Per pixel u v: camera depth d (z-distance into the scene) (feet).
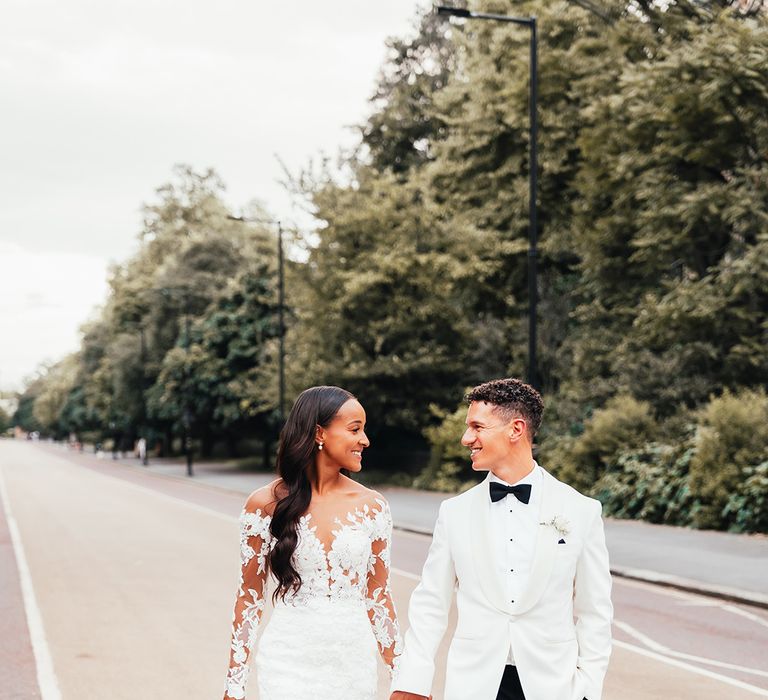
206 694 23.61
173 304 213.05
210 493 115.55
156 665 26.73
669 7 80.64
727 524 60.08
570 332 101.04
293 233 113.39
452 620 32.53
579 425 84.23
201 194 281.74
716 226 74.95
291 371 123.34
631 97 73.97
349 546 12.16
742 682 24.82
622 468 71.82
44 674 25.75
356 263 112.37
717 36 68.23
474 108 108.68
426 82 150.71
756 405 63.16
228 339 169.89
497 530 11.23
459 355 112.16
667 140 76.43
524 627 10.96
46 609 36.01
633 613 35.58
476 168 113.60
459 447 99.86
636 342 82.33
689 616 34.96
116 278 295.89
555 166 100.27
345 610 12.17
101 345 305.94
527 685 10.84
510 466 11.37
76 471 189.16
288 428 12.35
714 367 77.92
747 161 74.90
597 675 10.98
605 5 87.92
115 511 86.07
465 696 10.96
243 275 172.14
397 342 113.91
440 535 11.64
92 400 284.00
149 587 41.16
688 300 72.28
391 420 114.01
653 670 26.23
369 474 117.39
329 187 112.37
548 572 10.94
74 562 49.96
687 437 69.26
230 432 192.24
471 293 112.78
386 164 151.02
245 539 12.51
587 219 92.32
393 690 11.42
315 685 11.93
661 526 62.69
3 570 47.14
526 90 99.96
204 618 33.91
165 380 188.55
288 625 12.10
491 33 108.68
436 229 108.68
